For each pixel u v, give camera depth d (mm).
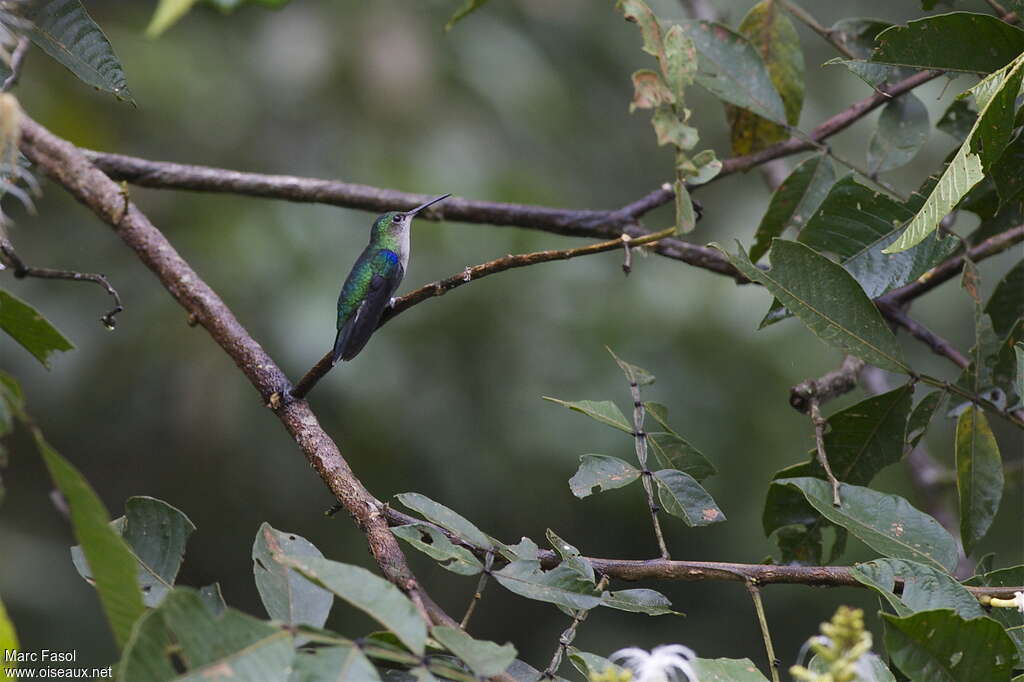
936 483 6492
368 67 11781
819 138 5277
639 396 4246
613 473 4035
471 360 11844
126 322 11570
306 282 10977
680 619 12695
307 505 12203
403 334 11562
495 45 12500
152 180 5750
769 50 5617
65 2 4266
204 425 11430
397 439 11570
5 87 4258
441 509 3465
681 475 4035
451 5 12586
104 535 2393
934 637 2920
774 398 12133
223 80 11812
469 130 12070
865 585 3336
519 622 12867
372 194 5867
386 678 3043
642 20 3734
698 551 12445
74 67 4285
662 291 12195
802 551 4555
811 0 13336
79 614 11070
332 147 11883
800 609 12641
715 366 12125
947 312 12008
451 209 5848
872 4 13477
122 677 2219
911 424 4320
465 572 3246
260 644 2373
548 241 11672
